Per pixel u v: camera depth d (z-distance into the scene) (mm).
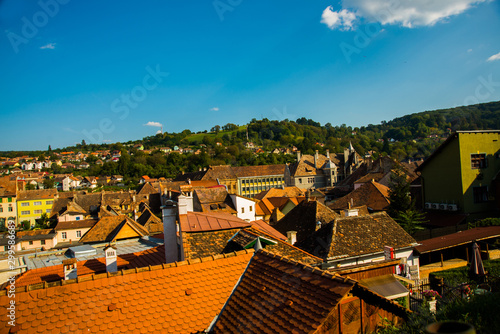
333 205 43125
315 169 111375
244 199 52375
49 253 26109
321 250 20219
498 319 7734
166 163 192125
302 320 6875
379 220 23125
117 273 8914
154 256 17250
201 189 56125
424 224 33625
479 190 32469
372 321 7609
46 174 178625
